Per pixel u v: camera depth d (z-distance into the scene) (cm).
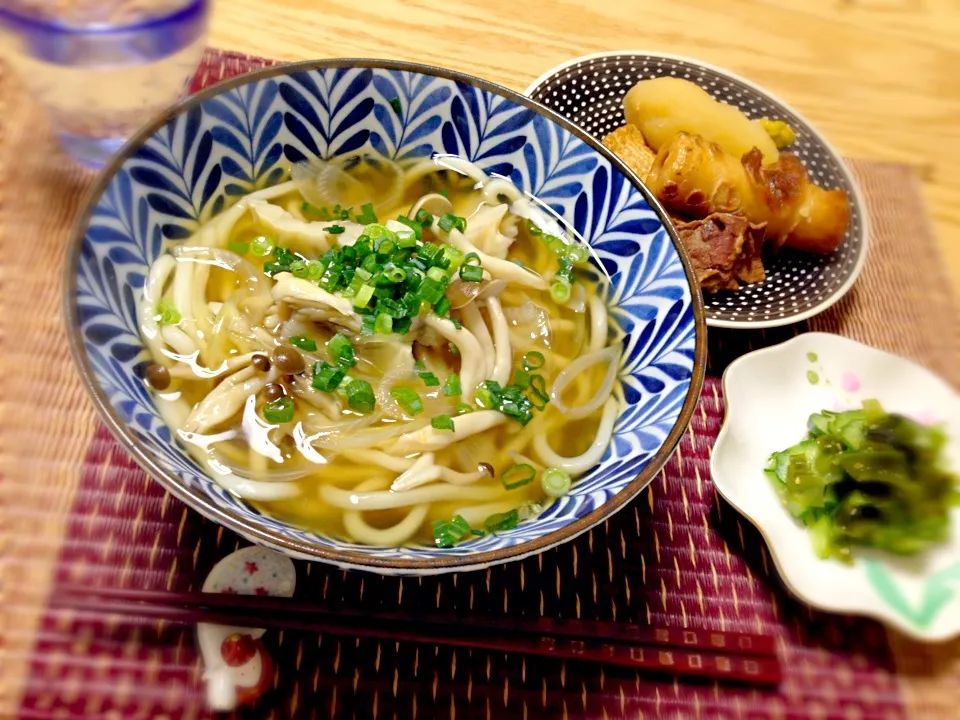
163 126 26
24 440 26
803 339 33
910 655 27
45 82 28
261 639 24
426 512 26
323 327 28
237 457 25
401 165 33
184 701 22
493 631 25
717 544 28
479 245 31
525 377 29
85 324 22
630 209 30
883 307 37
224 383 26
